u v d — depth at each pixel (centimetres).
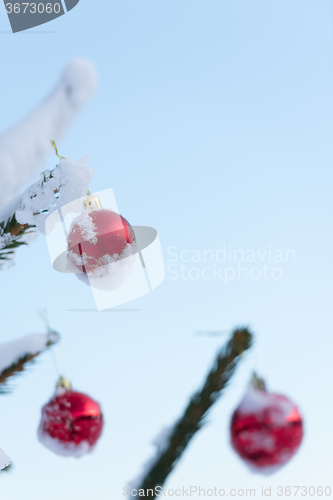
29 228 85
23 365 88
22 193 83
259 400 86
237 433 87
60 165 82
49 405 89
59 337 90
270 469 87
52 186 81
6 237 85
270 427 86
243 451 87
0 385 87
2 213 83
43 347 88
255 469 87
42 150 87
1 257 88
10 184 85
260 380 88
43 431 89
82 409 89
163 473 84
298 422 86
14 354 88
